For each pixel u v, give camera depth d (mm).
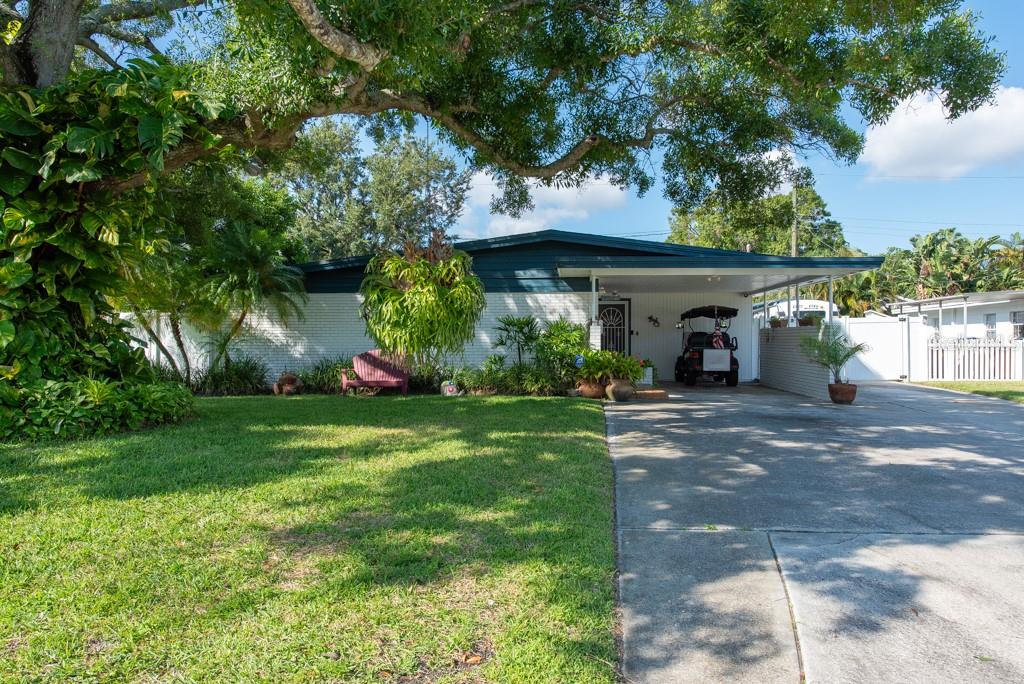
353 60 5809
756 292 18156
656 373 16250
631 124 10438
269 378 14680
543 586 3357
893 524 4617
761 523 4633
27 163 6652
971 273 34625
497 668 2641
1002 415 10445
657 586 3564
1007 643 2963
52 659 2594
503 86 9125
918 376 18891
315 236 32125
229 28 6625
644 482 5770
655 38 8336
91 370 7422
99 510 4340
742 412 10594
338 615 3018
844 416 10203
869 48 7137
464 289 7297
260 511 4414
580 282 14391
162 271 11586
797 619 3178
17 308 6762
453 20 6512
